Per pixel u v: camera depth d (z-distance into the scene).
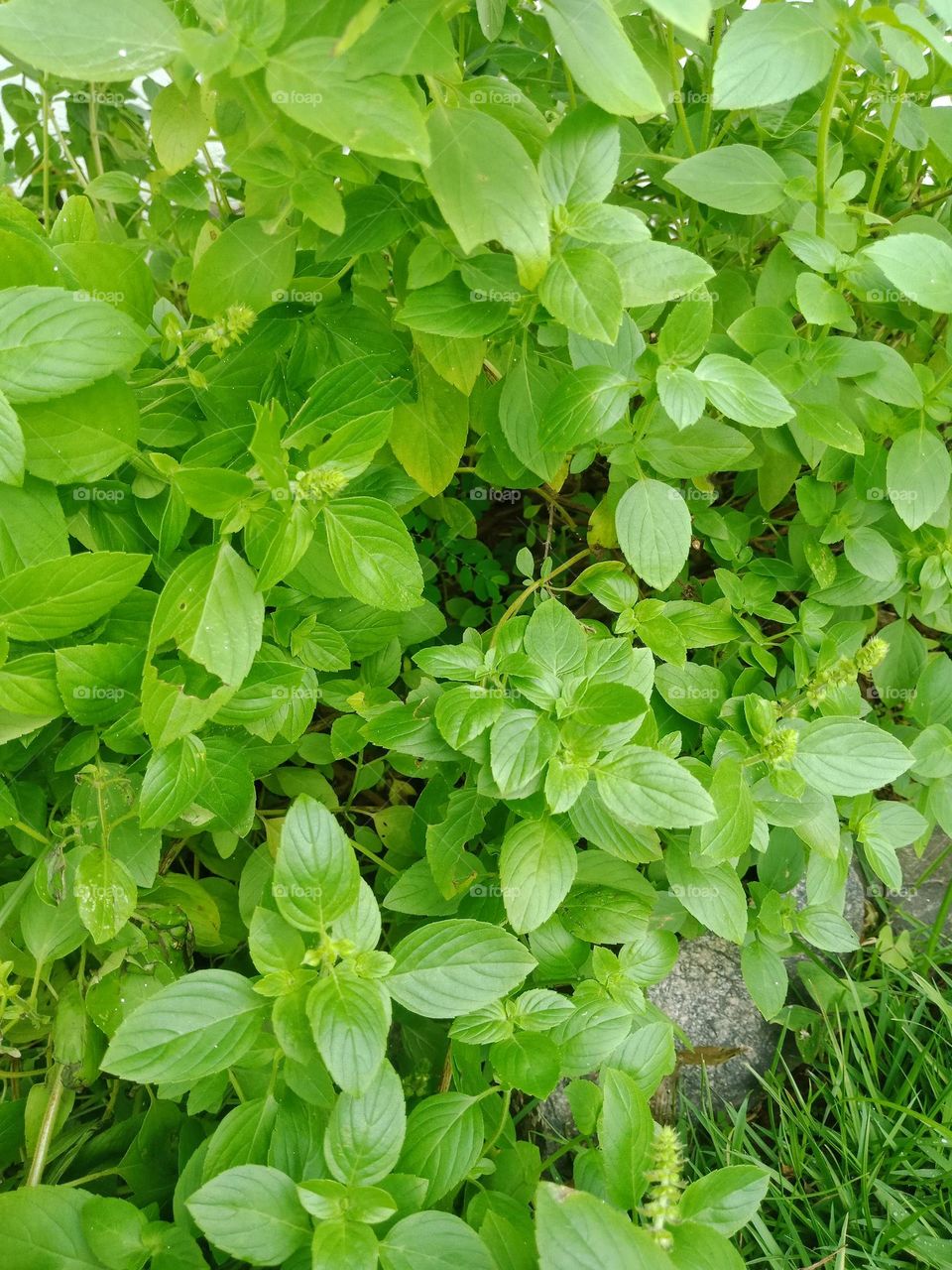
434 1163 0.29
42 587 0.27
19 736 0.31
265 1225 0.25
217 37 0.24
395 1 0.24
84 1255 0.26
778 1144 0.41
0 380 0.26
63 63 0.24
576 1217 0.23
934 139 0.36
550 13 0.25
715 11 0.38
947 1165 0.39
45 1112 0.34
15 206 0.30
